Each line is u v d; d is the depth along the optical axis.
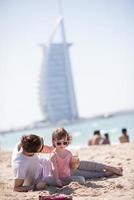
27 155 6.43
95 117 140.62
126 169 7.46
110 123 71.50
